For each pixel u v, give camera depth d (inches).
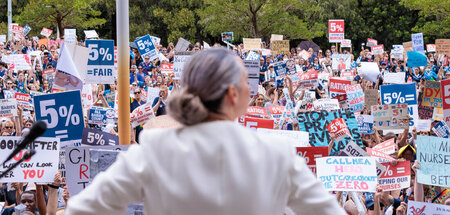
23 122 402.3
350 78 698.2
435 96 432.5
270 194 66.0
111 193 66.8
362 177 215.8
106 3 1641.2
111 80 372.8
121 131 239.3
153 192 66.8
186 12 1598.2
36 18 1429.6
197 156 65.9
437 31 1450.5
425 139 226.2
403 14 1873.8
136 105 452.4
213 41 1776.6
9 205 282.8
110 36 1822.1
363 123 402.0
